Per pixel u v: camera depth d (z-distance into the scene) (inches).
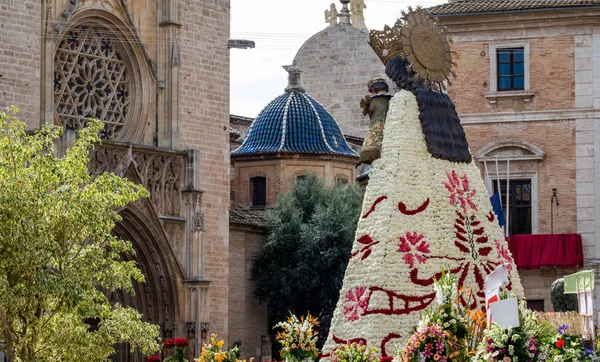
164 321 2662.4
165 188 2674.7
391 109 1547.7
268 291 3117.6
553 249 2527.1
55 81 2576.3
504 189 2588.6
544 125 2578.7
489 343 1232.8
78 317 1798.7
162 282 2652.6
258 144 3398.1
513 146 2586.1
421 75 1565.0
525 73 2588.6
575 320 1692.9
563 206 2564.0
